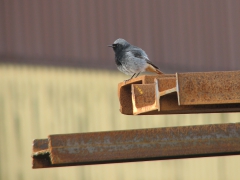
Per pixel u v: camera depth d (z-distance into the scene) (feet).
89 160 19.72
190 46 67.00
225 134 20.58
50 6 61.98
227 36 69.31
